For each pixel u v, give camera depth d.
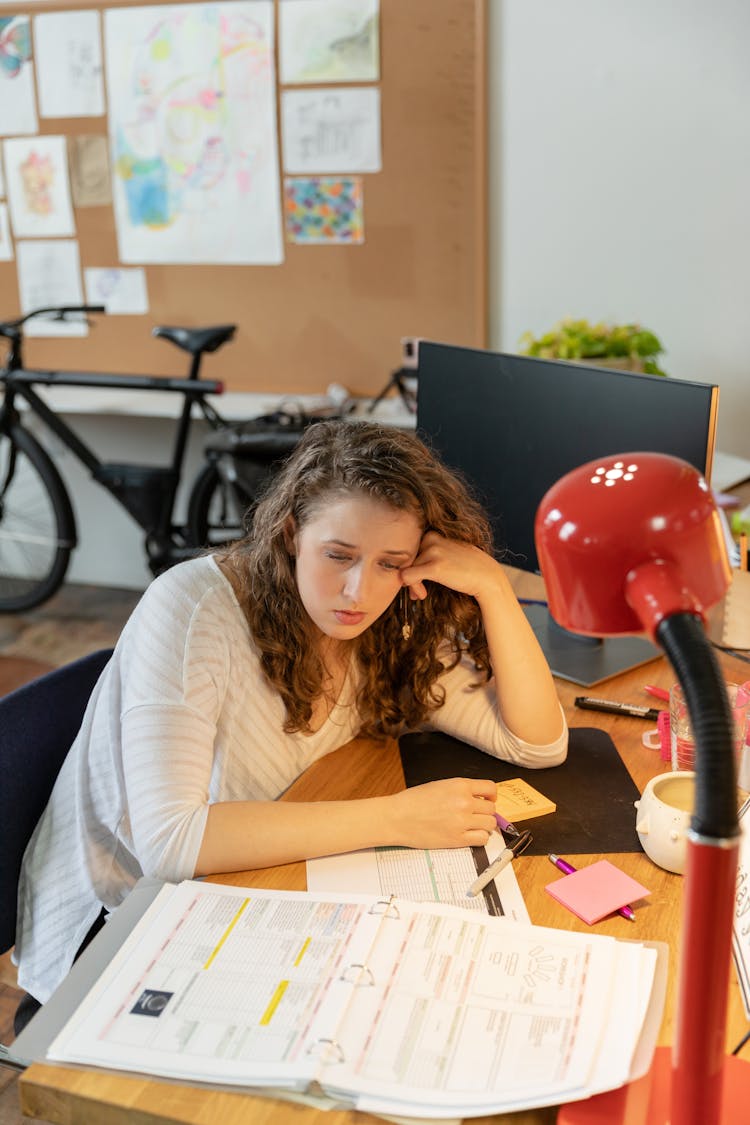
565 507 0.69
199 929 0.99
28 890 1.32
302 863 1.11
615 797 1.24
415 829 1.13
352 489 1.14
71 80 3.52
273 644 1.24
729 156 3.04
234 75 3.34
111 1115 0.82
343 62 3.22
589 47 3.05
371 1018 0.88
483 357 1.64
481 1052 0.85
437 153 3.22
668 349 3.24
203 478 3.44
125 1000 0.90
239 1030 0.87
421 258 3.33
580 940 0.97
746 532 1.92
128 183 3.56
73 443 3.52
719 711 0.62
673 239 3.14
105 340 3.75
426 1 3.10
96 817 1.30
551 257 3.26
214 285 3.57
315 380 3.55
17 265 3.78
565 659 1.58
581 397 1.51
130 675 1.22
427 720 1.39
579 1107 0.81
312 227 3.40
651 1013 0.89
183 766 1.14
